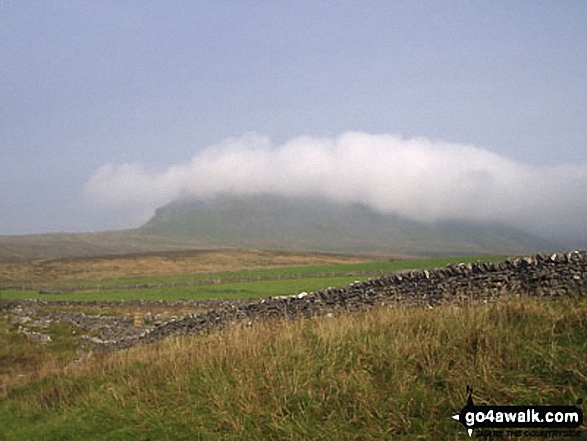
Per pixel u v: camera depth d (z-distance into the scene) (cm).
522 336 1054
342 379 1068
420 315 1287
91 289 8100
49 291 8088
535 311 1139
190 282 8044
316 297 1988
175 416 1133
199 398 1180
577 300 1189
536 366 951
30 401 1666
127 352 2131
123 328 3644
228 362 1314
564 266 1336
